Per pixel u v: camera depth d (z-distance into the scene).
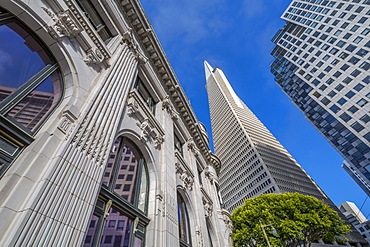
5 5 5.22
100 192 6.25
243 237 20.48
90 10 9.60
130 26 12.91
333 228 19.77
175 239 8.90
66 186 4.45
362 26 47.88
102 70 8.04
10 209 3.50
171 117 15.99
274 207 21.41
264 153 80.31
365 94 44.75
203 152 23.61
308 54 61.59
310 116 62.59
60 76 6.40
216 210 19.56
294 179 73.38
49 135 4.93
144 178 9.81
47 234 3.67
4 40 5.09
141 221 7.89
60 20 6.36
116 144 8.70
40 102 5.41
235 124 102.19
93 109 6.30
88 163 5.34
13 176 3.87
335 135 53.16
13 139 4.38
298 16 69.50
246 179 77.94
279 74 78.19
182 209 12.92
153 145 11.10
